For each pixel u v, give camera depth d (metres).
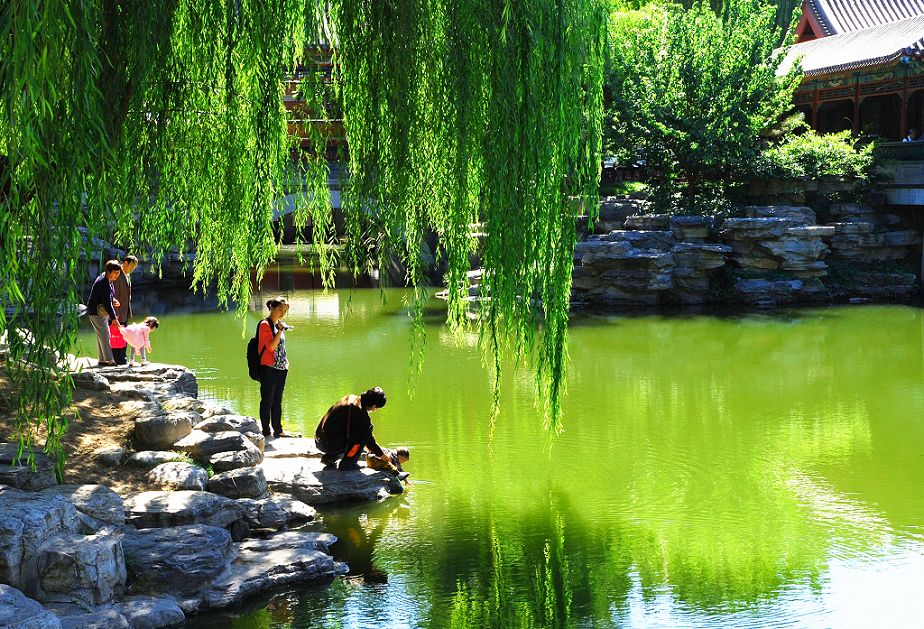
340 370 18.72
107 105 7.38
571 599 8.10
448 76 8.30
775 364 19.95
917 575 8.74
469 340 22.44
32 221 6.60
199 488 9.39
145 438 10.28
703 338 23.47
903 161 32.78
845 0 47.28
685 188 33.28
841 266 31.62
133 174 8.09
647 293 29.31
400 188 8.34
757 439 13.71
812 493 11.24
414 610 7.81
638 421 14.72
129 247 9.35
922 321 26.14
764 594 8.29
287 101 13.23
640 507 10.62
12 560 7.00
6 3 6.11
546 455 12.65
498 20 8.35
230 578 8.00
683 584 8.45
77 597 7.07
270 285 35.59
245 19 8.27
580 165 9.20
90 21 6.74
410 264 9.36
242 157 9.13
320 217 9.95
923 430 14.28
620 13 41.56
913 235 32.16
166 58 8.00
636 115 32.81
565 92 8.66
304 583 8.30
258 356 11.95
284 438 12.02
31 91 5.72
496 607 7.88
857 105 38.34
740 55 32.81
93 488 8.68
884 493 11.25
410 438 13.41
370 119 8.50
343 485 10.48
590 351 21.62
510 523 9.98
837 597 8.23
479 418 14.65
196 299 31.14
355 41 8.39
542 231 8.92
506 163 8.38
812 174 32.47
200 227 9.84
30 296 6.69
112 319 13.69
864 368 19.45
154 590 7.64
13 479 8.48
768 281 29.67
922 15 37.78
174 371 13.37
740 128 32.41
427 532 9.66
